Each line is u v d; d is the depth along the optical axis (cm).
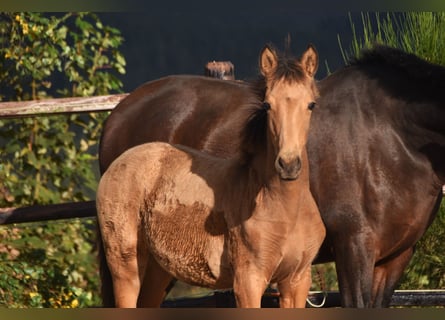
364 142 880
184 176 830
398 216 874
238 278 774
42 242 1304
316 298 1086
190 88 1014
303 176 762
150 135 1012
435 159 883
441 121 872
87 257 1384
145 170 851
